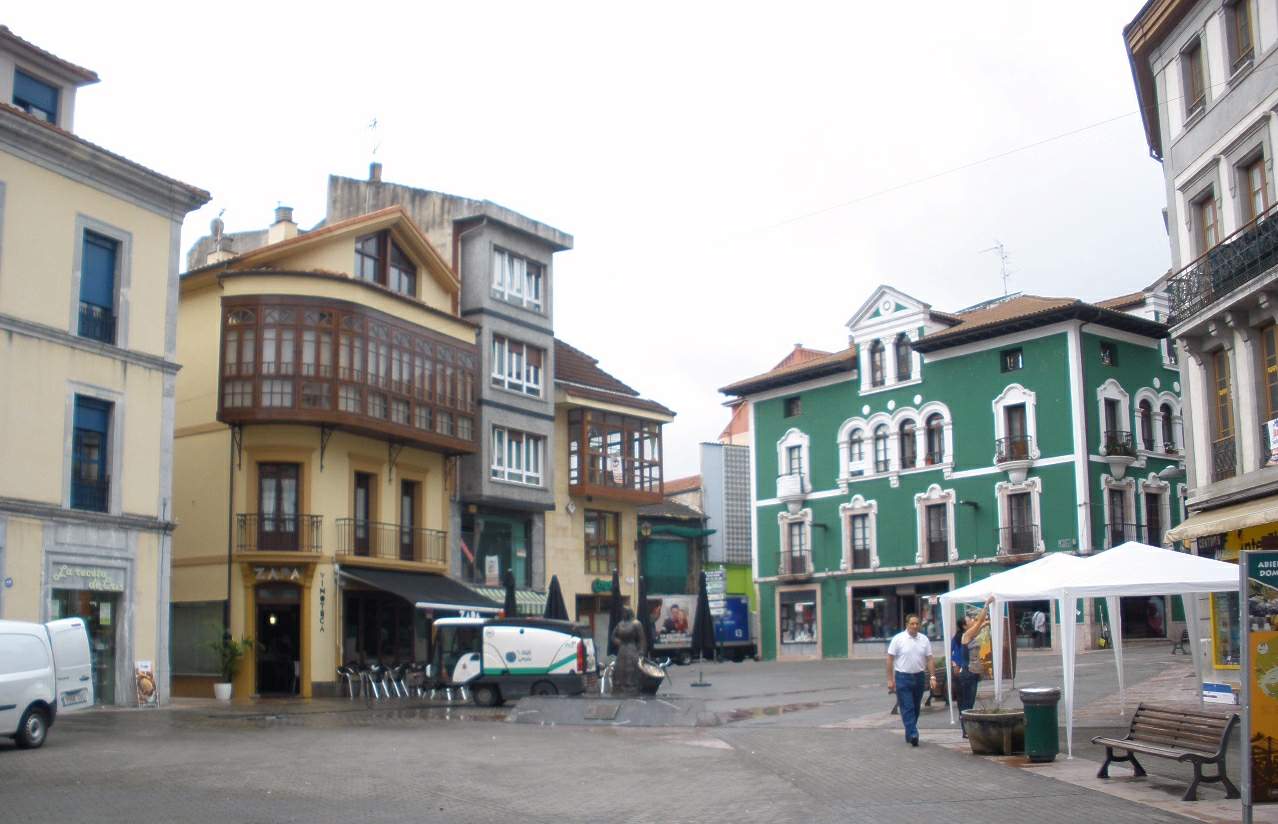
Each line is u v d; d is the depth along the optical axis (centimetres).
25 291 2583
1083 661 3500
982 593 1714
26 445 2556
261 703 3080
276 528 3459
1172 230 2628
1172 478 4806
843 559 5316
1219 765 1156
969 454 4894
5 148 2555
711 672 4319
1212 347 2467
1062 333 4631
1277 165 2183
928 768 1427
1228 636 2366
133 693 2753
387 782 1409
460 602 3731
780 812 1153
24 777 1449
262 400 3397
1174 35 2580
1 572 2470
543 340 4447
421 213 4316
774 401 5722
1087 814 1079
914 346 5047
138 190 2875
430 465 3972
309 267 3597
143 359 2855
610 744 1867
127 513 2784
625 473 4831
